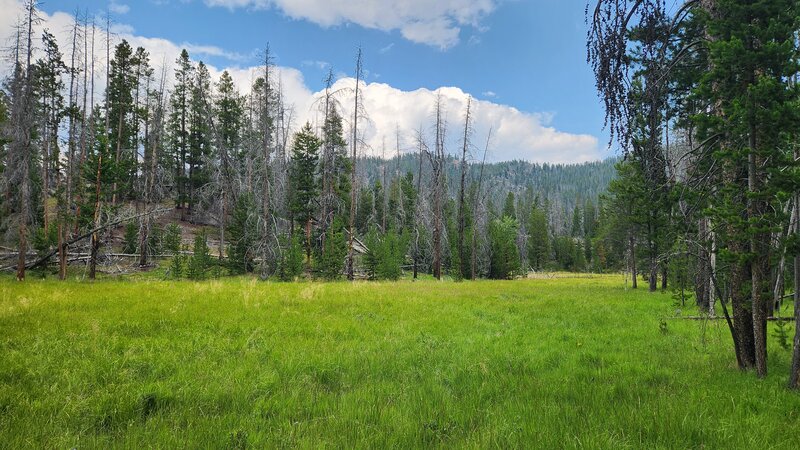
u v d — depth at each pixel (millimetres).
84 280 22750
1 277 23172
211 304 12344
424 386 6129
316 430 4527
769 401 5574
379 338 9297
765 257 6660
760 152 6012
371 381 6379
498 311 14242
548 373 7023
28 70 22312
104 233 28328
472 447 4117
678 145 11570
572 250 85438
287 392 5742
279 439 4297
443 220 43469
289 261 31766
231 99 50250
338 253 33094
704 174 7785
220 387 5648
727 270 7797
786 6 6066
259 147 34562
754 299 6746
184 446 4043
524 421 4762
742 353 7340
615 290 26781
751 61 6113
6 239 27266
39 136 28594
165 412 4938
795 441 4387
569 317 13500
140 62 42438
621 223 31422
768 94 5863
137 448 3982
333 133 34750
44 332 8070
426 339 9234
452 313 13180
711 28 6633
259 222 31578
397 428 4574
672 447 4191
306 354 7504
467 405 5375
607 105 7227
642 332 11180
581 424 4688
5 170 23812
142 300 12703
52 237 29234
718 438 4383
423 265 48875
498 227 55625
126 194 38000
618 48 7008
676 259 9812
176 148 49938
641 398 5723
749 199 6461
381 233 49125
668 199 7832
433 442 4348
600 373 6977
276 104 33406
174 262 30406
